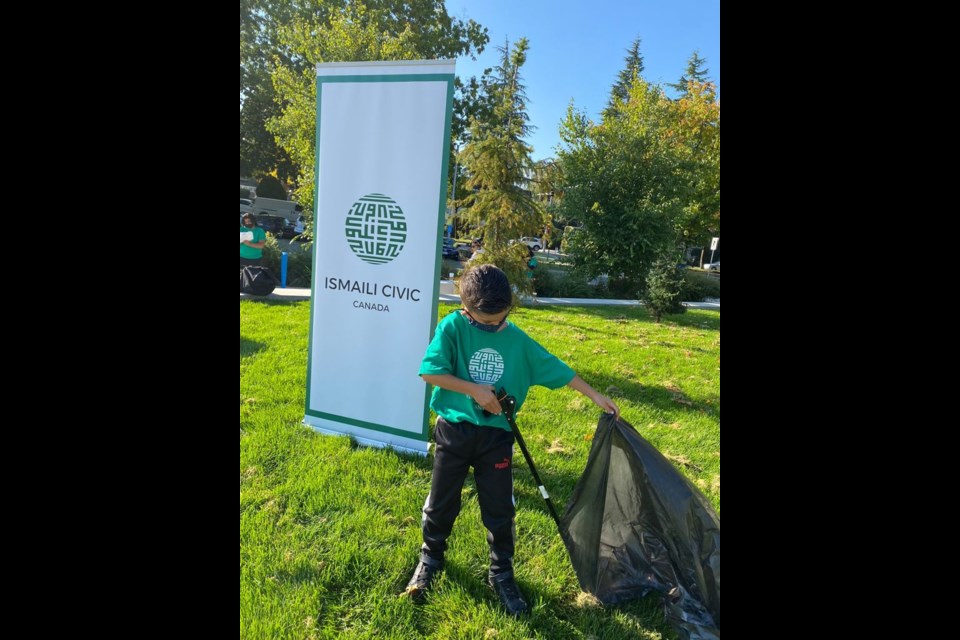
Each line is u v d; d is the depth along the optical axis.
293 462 3.67
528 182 7.38
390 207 3.80
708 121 25.67
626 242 17.48
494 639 2.27
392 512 3.17
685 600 2.40
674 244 18.23
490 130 7.14
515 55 7.45
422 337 3.85
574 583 2.65
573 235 18.52
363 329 4.03
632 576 2.60
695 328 11.73
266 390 5.00
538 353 2.49
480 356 2.43
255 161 31.38
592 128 18.75
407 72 3.63
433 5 26.12
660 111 20.09
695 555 2.36
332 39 14.17
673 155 18.08
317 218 4.07
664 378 6.78
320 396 4.25
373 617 2.37
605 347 8.47
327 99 3.88
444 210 3.69
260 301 9.84
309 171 14.05
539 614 2.41
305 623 2.32
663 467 2.45
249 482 3.35
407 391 3.95
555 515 2.62
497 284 2.33
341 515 3.09
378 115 3.75
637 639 2.33
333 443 4.02
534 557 2.81
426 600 2.51
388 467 3.68
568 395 5.52
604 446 2.48
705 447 4.40
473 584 2.60
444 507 2.48
